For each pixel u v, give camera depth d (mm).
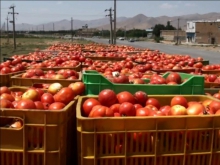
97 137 994
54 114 1002
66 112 1065
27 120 999
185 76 1889
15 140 1002
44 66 2676
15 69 2459
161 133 1017
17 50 14172
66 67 2555
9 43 21484
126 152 1003
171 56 3717
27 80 1841
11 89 1618
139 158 1021
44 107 1210
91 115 1131
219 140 1055
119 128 994
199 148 1044
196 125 1030
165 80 1712
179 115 1049
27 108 1104
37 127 1005
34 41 25562
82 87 1481
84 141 986
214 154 1049
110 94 1270
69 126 1160
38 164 1018
